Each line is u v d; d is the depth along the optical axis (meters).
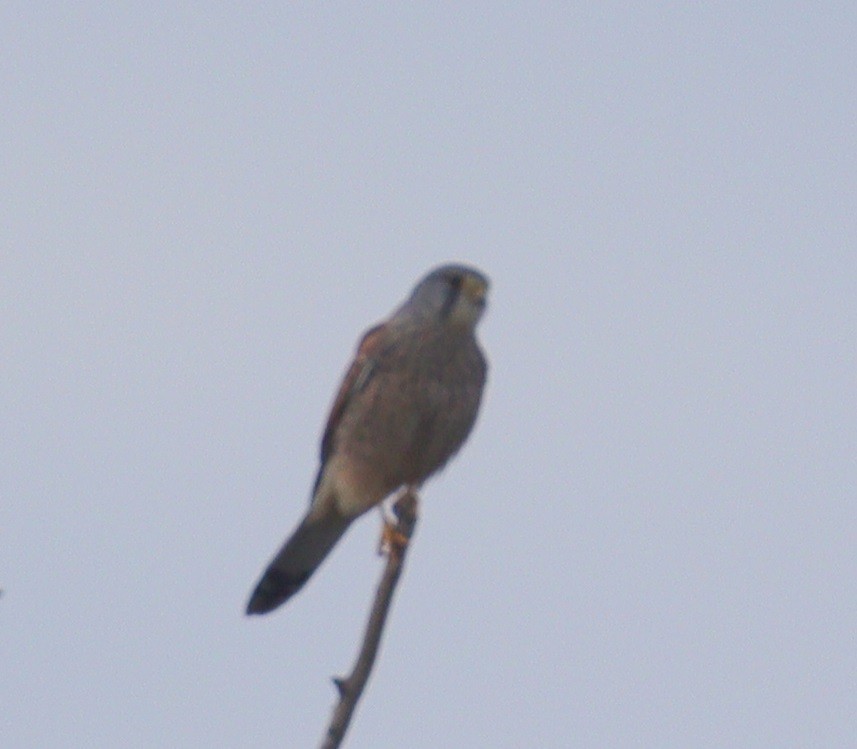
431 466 11.59
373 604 7.22
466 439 11.65
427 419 11.27
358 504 11.62
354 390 11.43
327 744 6.98
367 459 11.41
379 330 11.61
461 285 11.20
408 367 11.19
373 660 7.12
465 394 11.38
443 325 11.20
